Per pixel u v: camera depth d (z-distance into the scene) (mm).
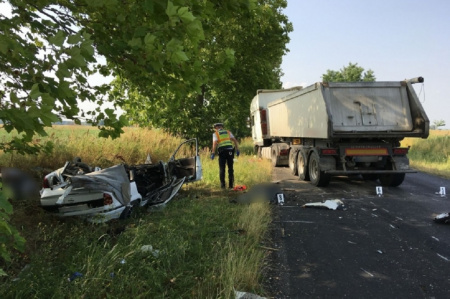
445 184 10609
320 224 5941
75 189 5039
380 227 5793
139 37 2568
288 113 13008
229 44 18234
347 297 3420
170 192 7039
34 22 2553
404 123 9492
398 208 7184
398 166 9492
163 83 3227
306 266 4160
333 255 4520
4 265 3658
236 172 10984
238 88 21141
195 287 3465
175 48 2303
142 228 4938
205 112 19062
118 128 2930
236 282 3518
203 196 7926
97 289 3145
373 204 7559
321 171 9500
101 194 5102
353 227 5773
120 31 2973
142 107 5012
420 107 9203
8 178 6344
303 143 12070
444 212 6852
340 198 8211
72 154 9070
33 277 3260
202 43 13344
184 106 17500
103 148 10258
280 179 11320
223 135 8992
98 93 3516
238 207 6766
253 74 20656
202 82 3209
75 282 3191
